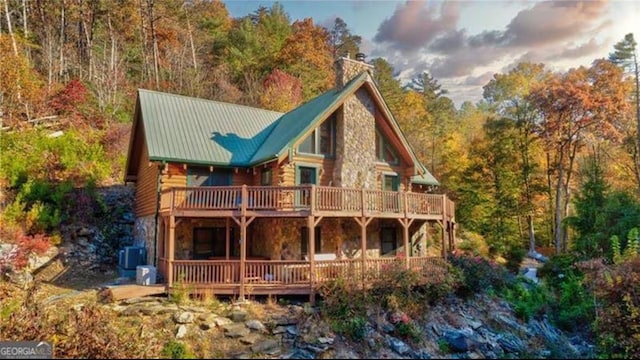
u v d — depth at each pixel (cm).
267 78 4044
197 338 1099
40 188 1959
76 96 2955
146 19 4175
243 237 1412
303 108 2106
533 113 3509
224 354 1049
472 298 1653
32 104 2708
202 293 1368
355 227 1872
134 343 1038
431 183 2300
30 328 1084
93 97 3281
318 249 1739
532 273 2462
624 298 1290
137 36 4141
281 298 1423
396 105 4934
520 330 1502
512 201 3309
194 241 1717
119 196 2358
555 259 2430
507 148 3444
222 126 2014
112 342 1019
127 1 4019
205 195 1474
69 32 3809
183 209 1441
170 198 1468
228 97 3859
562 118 3319
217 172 1822
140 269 1480
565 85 3269
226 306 1305
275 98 3734
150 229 1792
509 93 4431
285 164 1703
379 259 1554
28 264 1617
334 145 1888
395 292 1405
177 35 4400
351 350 1132
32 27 3578
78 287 1536
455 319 1437
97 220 2102
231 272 1409
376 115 2042
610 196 2409
